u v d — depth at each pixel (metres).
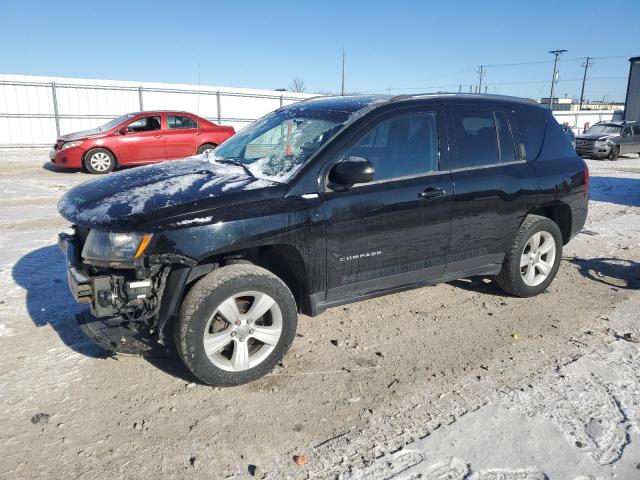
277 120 4.41
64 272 5.36
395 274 3.92
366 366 3.63
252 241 3.18
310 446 2.77
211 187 3.33
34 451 2.68
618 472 2.58
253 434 2.86
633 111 31.91
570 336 4.14
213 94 25.78
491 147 4.44
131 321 3.20
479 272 4.53
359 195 3.60
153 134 14.09
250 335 3.30
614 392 3.31
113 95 22.98
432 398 3.24
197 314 3.08
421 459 2.67
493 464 2.63
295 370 3.56
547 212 5.23
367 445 2.78
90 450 2.70
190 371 3.19
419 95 4.14
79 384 3.30
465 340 4.05
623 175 15.22
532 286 4.88
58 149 13.46
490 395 3.27
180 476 2.54
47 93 21.34
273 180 3.49
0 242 6.46
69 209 3.32
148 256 2.96
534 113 4.88
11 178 12.46
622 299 4.98
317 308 3.65
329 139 3.63
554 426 2.95
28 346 3.78
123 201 3.19
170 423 2.94
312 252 3.45
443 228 4.06
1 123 20.53
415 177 3.92
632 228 8.01
